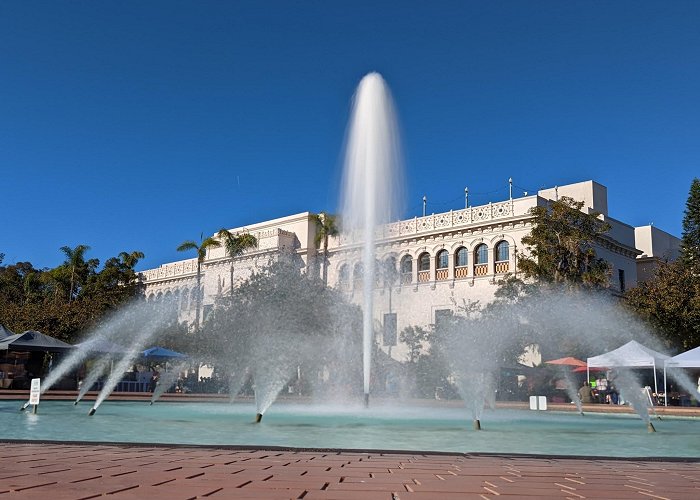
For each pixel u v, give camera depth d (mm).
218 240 63844
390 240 50844
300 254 57156
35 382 18219
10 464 6777
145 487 5289
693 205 49844
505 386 36344
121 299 61156
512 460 8219
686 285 37688
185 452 8352
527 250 41469
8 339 29312
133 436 11711
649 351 27312
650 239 55188
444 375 35375
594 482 6145
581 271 39000
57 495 4785
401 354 47594
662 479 6445
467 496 5164
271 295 34844
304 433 12859
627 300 39469
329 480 5930
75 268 65250
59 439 10930
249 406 24984
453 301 42594
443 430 14195
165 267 70250
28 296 67938
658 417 22953
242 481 5742
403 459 7973
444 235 48312
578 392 33219
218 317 41344
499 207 46188
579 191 51281
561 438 12930
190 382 40344
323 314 31875
